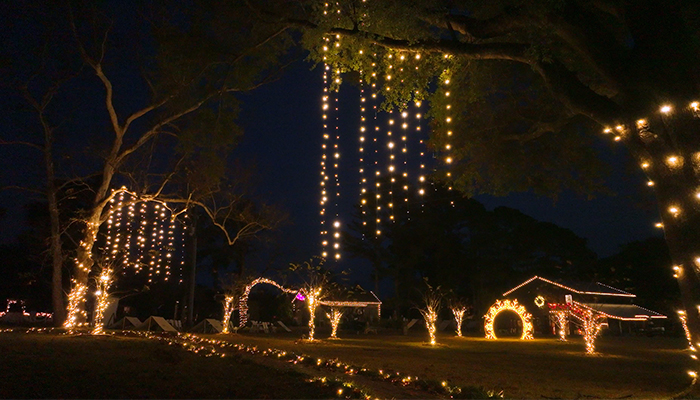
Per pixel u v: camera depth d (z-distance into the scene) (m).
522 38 10.66
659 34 7.00
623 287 36.03
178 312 40.50
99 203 18.67
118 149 18.95
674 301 34.12
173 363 8.67
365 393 6.78
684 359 16.06
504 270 41.94
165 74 17.72
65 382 6.29
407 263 43.47
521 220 41.75
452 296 40.75
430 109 13.05
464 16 9.65
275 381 7.36
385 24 9.97
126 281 36.62
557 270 40.84
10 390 5.67
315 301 21.16
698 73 6.77
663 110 6.89
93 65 17.45
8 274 30.36
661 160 6.95
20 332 14.45
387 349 16.81
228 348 12.94
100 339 12.77
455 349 18.34
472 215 41.78
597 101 7.89
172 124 19.88
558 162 13.93
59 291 18.59
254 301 37.94
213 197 21.83
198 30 16.55
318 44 11.08
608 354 17.78
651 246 36.16
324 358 11.77
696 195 6.56
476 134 13.76
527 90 13.15
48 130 18.53
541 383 9.55
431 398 7.07
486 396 7.27
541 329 35.38
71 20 16.81
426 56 11.22
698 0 6.85
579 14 8.10
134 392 5.96
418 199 39.69
